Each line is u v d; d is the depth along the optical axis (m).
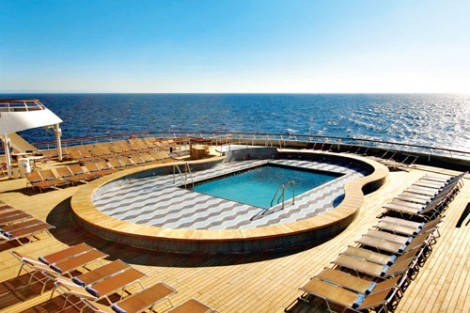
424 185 10.94
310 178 14.25
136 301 4.62
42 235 7.86
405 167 14.86
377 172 12.73
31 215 8.70
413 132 52.16
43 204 10.13
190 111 99.12
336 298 4.71
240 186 13.06
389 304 5.02
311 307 5.07
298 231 7.22
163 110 102.75
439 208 9.12
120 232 7.31
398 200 9.41
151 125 59.03
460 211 9.17
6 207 8.88
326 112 95.06
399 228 7.27
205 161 15.06
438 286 5.56
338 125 61.72
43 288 5.41
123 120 67.75
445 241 7.31
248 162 16.69
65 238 7.70
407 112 94.69
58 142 15.88
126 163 14.83
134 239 7.23
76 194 10.20
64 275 5.80
